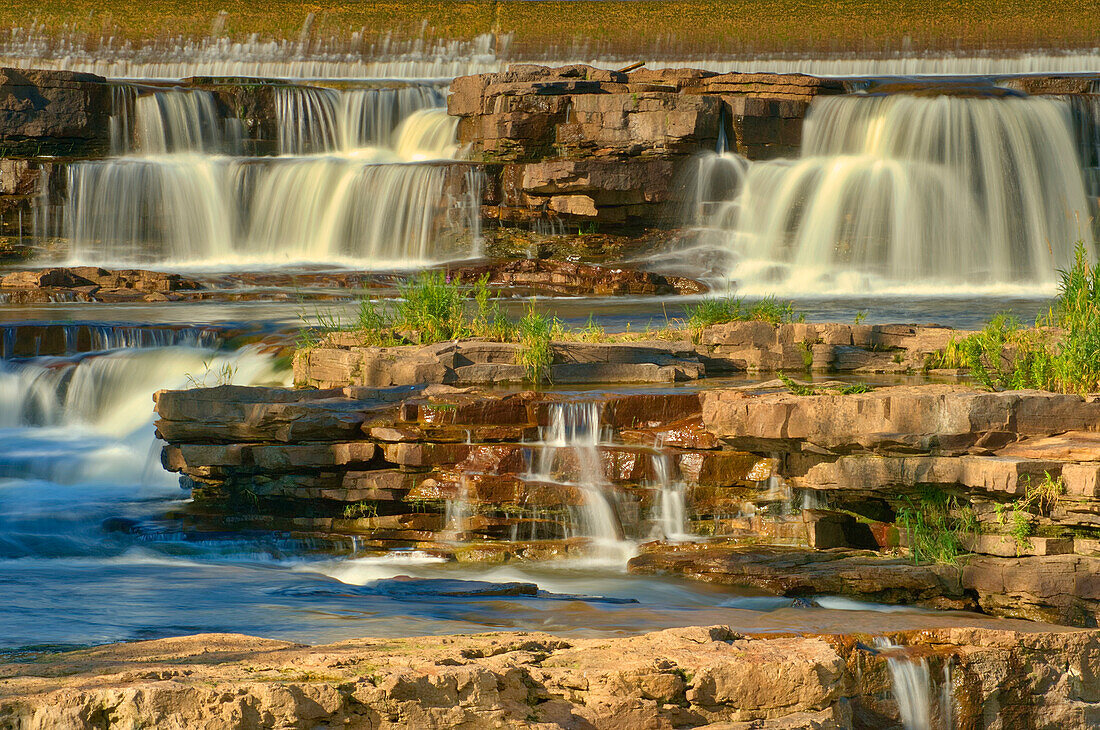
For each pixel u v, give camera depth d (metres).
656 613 15.55
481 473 19.64
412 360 22.92
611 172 46.91
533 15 74.50
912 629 14.27
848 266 47.03
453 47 73.88
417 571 18.47
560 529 19.31
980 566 16.53
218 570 18.08
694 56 72.62
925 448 17.39
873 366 25.94
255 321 32.94
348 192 48.88
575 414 20.58
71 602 15.80
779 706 11.70
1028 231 47.34
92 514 21.16
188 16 75.12
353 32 74.56
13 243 47.91
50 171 48.12
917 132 47.94
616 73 53.00
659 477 19.48
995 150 47.28
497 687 10.95
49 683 10.33
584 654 11.85
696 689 11.52
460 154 53.28
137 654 11.88
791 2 72.69
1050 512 16.47
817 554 17.92
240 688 10.04
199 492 21.48
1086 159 48.09
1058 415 17.50
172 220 48.94
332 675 10.67
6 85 52.06
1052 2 69.25
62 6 75.31
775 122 49.59
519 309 37.12
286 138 56.91
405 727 10.43
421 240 48.06
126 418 28.31
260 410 20.67
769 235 47.69
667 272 45.38
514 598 16.38
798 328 26.41
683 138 48.00
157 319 33.69
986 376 21.48
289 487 20.41
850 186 47.34
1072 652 14.29
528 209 47.91
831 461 18.45
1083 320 23.89
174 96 54.97
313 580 17.42
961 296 42.59
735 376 25.48
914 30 70.75
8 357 30.47
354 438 20.47
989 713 13.92
